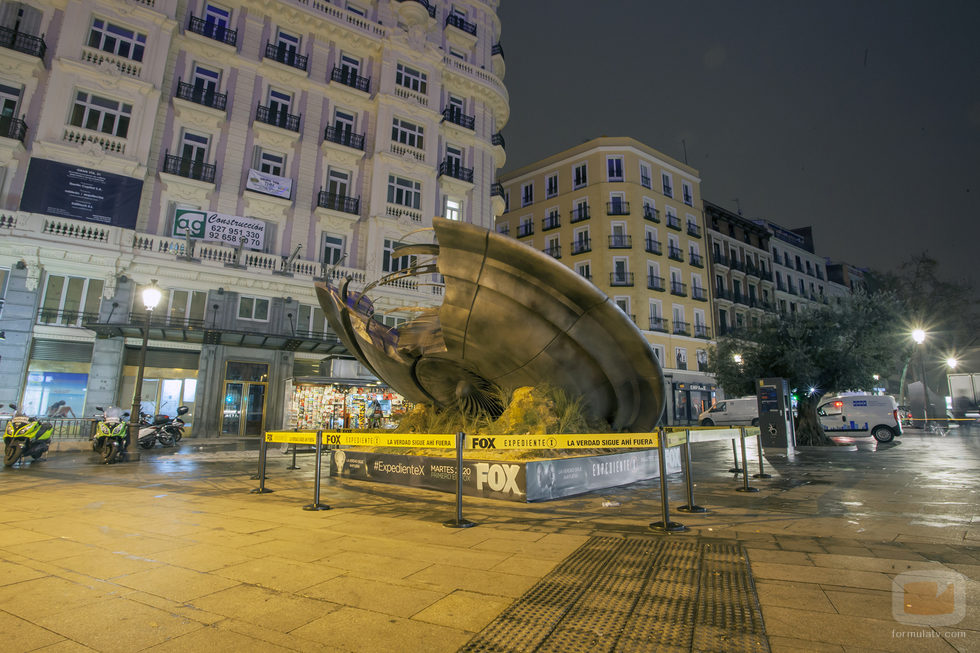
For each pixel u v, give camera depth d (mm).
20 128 17438
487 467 6617
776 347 17953
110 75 18938
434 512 5602
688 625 2482
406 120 25891
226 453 14289
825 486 7434
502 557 3742
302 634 2398
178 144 20703
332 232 23547
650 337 37281
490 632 2414
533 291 6910
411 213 25000
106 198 18484
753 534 4457
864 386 17344
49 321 17188
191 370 19719
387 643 2299
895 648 2211
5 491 7156
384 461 8008
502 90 30719
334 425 18156
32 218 17172
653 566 3480
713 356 22953
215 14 22641
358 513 5551
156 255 18875
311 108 23953
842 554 3762
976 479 7871
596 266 38812
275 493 7078
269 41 23562
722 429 6625
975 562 3531
